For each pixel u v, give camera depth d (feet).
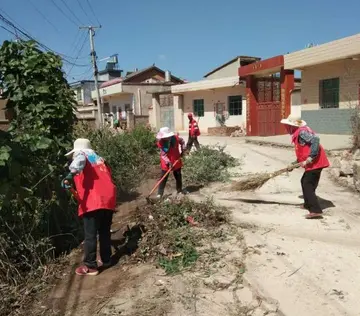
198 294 13.64
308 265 15.47
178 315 12.47
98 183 15.80
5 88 20.86
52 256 17.63
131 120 105.91
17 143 15.69
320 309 12.52
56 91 21.59
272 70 68.18
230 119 91.25
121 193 31.01
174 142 26.76
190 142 45.29
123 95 132.87
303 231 19.21
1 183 14.48
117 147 37.55
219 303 13.05
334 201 24.47
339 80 53.62
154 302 13.25
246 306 12.80
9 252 15.74
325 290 13.61
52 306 13.61
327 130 55.98
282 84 66.13
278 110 69.21
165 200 22.33
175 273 15.17
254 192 27.43
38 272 15.90
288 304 12.85
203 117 98.12
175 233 18.01
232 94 90.12
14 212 16.47
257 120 73.05
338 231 19.16
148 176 35.78
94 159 16.17
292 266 15.42
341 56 50.29
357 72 50.80
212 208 21.34
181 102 103.76
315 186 21.22
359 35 47.44
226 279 14.55
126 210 25.77
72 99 22.58
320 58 53.78
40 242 16.61
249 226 19.89
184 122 104.32
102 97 140.15
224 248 17.17
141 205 26.50
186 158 36.45
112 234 20.52
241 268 15.28
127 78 141.59
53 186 20.24
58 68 21.94
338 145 40.65
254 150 48.34
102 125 45.16
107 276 15.71
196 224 19.52
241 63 98.27
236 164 37.52
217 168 34.01
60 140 21.86
